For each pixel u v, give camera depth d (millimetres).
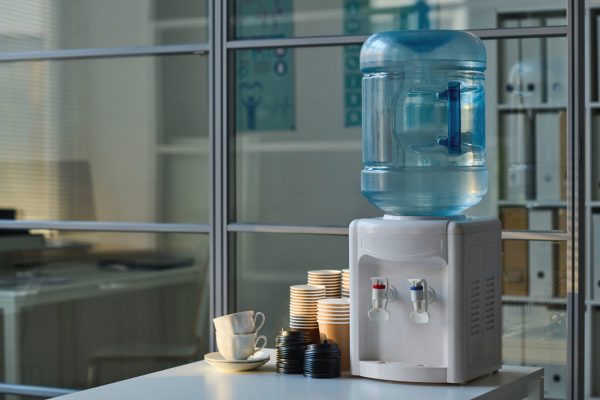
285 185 4559
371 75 3246
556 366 4121
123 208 4816
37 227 4945
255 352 3273
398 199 3176
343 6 4496
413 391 2895
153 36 4727
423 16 4383
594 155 4879
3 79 5012
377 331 3068
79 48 4863
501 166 4230
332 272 3451
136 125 4781
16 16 4965
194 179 4688
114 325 4859
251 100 4594
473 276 3020
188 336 4711
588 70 4879
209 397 2812
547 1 4160
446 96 3086
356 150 4473
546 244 4137
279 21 4559
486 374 3131
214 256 4605
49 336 4996
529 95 4188
